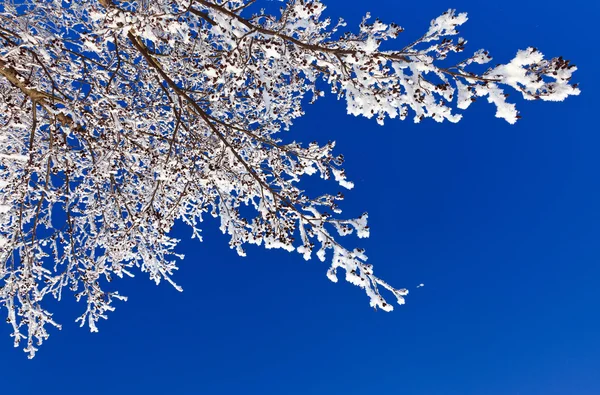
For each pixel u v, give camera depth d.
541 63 2.13
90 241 5.07
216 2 3.10
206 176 3.66
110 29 2.81
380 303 3.10
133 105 4.62
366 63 2.57
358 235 3.20
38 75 4.49
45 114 4.47
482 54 2.28
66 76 3.92
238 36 2.71
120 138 4.16
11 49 3.39
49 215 4.84
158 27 2.98
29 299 4.56
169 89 4.25
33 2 4.17
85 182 4.95
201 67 4.25
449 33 2.36
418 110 2.65
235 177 4.06
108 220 5.00
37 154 4.08
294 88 4.84
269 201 3.76
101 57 4.84
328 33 4.04
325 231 3.28
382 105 2.96
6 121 4.17
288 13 2.73
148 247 5.08
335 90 3.54
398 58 2.49
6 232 4.94
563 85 2.10
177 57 4.06
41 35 3.96
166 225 4.09
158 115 4.72
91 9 2.69
